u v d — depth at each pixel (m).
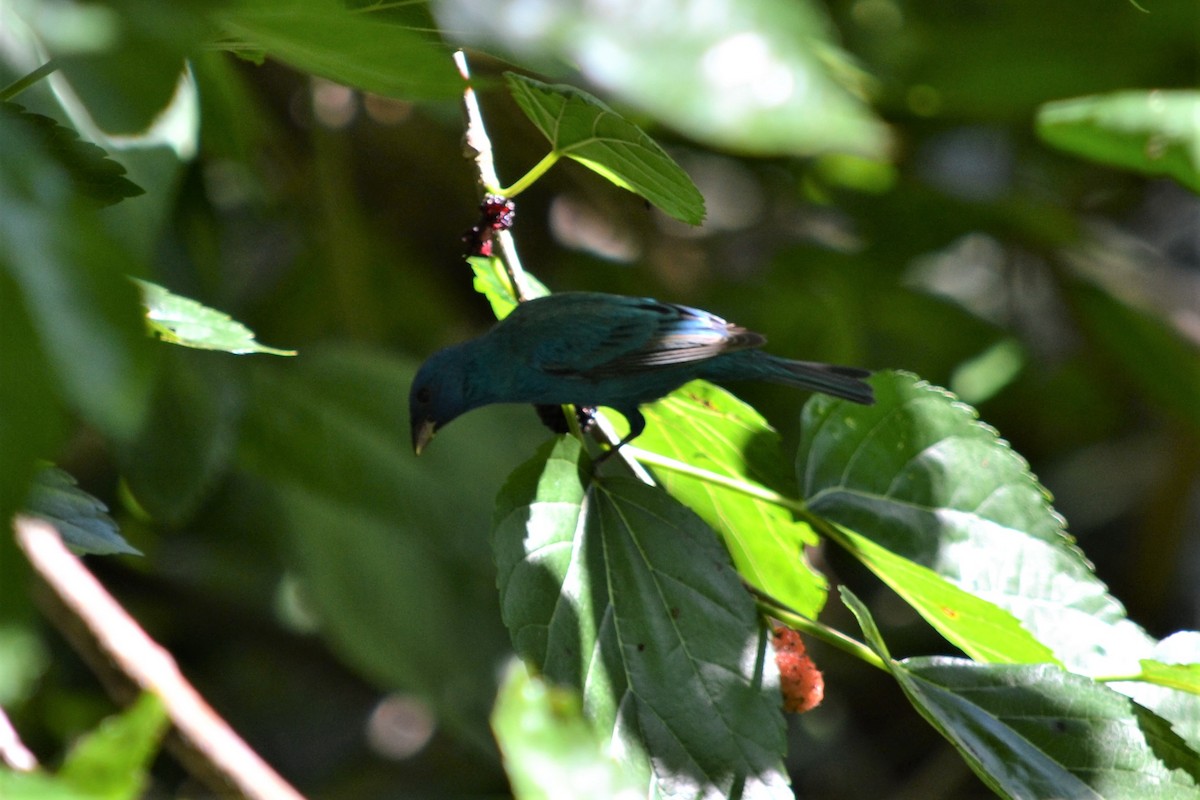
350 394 8.71
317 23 2.90
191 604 12.66
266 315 12.30
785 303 13.92
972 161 14.79
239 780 4.43
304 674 13.66
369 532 9.03
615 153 5.41
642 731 5.20
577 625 5.28
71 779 2.47
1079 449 16.05
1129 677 5.82
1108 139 9.32
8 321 1.99
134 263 2.11
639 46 1.96
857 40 10.51
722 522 6.77
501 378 6.92
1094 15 10.24
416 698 8.91
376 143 13.34
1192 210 17.05
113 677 4.97
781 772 5.25
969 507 6.24
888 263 14.09
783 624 5.74
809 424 6.41
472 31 1.99
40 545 5.13
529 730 2.98
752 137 1.96
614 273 14.04
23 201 2.07
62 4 2.21
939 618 6.27
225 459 7.39
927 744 14.46
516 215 14.11
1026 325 15.88
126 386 2.03
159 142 5.96
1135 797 5.17
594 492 5.60
